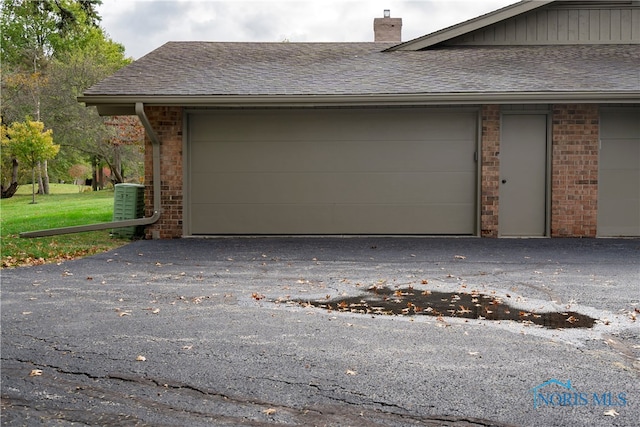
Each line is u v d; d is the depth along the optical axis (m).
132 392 4.07
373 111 12.11
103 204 23.61
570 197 11.98
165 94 11.14
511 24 14.02
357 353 4.85
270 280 8.02
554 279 7.97
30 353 4.86
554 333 5.40
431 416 3.69
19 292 7.26
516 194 12.13
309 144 12.18
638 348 4.96
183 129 12.04
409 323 5.79
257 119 12.19
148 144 12.23
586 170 11.94
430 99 11.12
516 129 12.08
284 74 12.48
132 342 5.16
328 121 12.17
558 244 11.20
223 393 4.05
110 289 7.44
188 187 12.20
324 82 11.84
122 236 12.38
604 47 13.75
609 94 10.94
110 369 4.50
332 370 4.46
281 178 12.23
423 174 12.16
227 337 5.30
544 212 12.13
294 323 5.79
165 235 12.12
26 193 37.44
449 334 5.39
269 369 4.48
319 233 12.27
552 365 4.54
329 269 8.81
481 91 11.05
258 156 12.20
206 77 12.27
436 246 10.99
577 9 13.84
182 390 4.10
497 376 4.32
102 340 5.22
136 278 8.17
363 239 11.88
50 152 26.56
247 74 12.50
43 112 32.97
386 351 4.89
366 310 6.34
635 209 12.08
